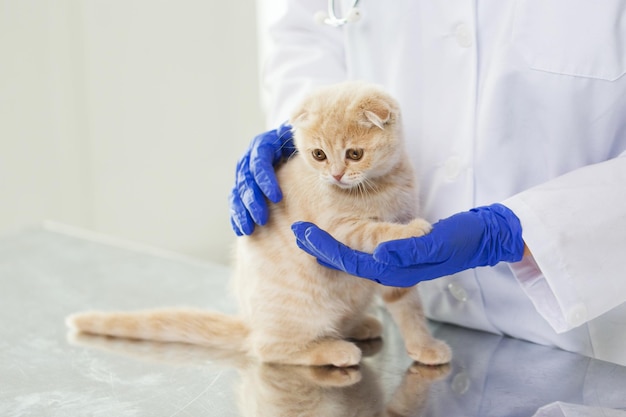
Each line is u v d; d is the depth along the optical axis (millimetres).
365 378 1354
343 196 1409
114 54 3041
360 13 1562
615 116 1387
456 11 1467
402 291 1468
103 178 3141
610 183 1339
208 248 3502
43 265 1994
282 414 1208
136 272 1952
